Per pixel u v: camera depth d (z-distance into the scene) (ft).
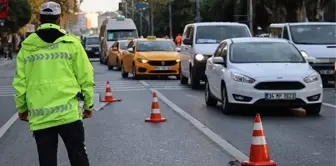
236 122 41.98
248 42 49.57
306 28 75.25
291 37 74.23
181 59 78.02
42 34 18.90
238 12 178.91
